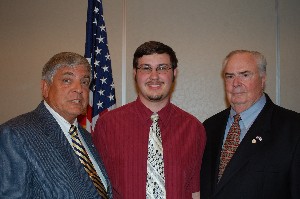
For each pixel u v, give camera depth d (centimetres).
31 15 341
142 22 331
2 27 343
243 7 330
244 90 190
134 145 193
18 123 149
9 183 137
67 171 150
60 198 144
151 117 197
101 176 180
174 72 202
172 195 187
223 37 329
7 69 342
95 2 291
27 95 338
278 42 328
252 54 193
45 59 338
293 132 174
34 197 143
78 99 167
